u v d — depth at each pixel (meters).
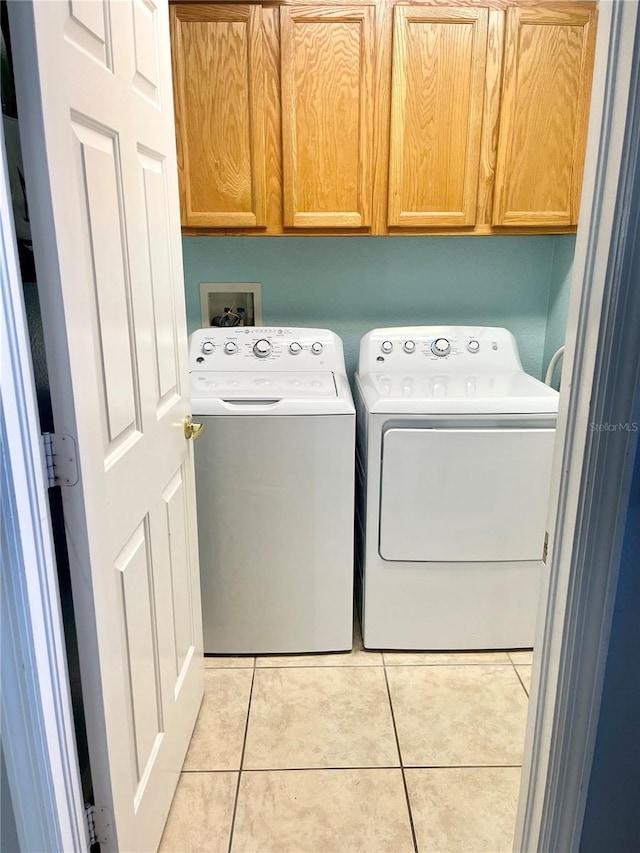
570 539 0.87
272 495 1.93
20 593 0.80
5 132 0.87
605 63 0.74
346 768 1.61
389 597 2.03
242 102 1.98
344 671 1.99
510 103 2.01
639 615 0.88
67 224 0.84
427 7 1.91
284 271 2.47
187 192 2.05
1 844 0.88
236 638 2.05
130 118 1.11
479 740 1.70
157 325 1.30
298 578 2.00
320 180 2.06
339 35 1.93
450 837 1.41
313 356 2.29
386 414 1.88
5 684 0.82
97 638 0.97
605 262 0.76
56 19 0.80
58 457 0.88
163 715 1.38
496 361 2.36
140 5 1.18
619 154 0.72
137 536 1.18
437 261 2.48
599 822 0.97
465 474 1.91
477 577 2.01
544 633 0.95
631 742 0.93
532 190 2.09
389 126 2.02
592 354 0.79
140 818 1.21
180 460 1.51
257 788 1.55
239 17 1.91
